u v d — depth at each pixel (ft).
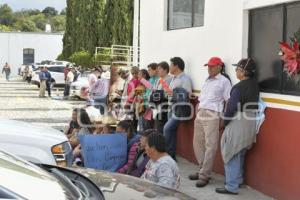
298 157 21.07
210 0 28.58
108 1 123.95
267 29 23.80
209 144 25.31
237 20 25.84
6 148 18.83
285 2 22.26
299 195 21.01
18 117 55.57
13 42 203.21
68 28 163.94
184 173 28.04
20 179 9.69
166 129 29.76
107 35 123.44
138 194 11.37
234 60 26.17
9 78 171.94
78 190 10.59
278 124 22.43
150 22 38.22
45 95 91.86
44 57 206.80
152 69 32.89
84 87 73.36
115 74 41.65
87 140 21.44
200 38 29.94
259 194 23.63
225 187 24.02
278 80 22.82
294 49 20.67
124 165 21.62
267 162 23.17
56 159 19.71
